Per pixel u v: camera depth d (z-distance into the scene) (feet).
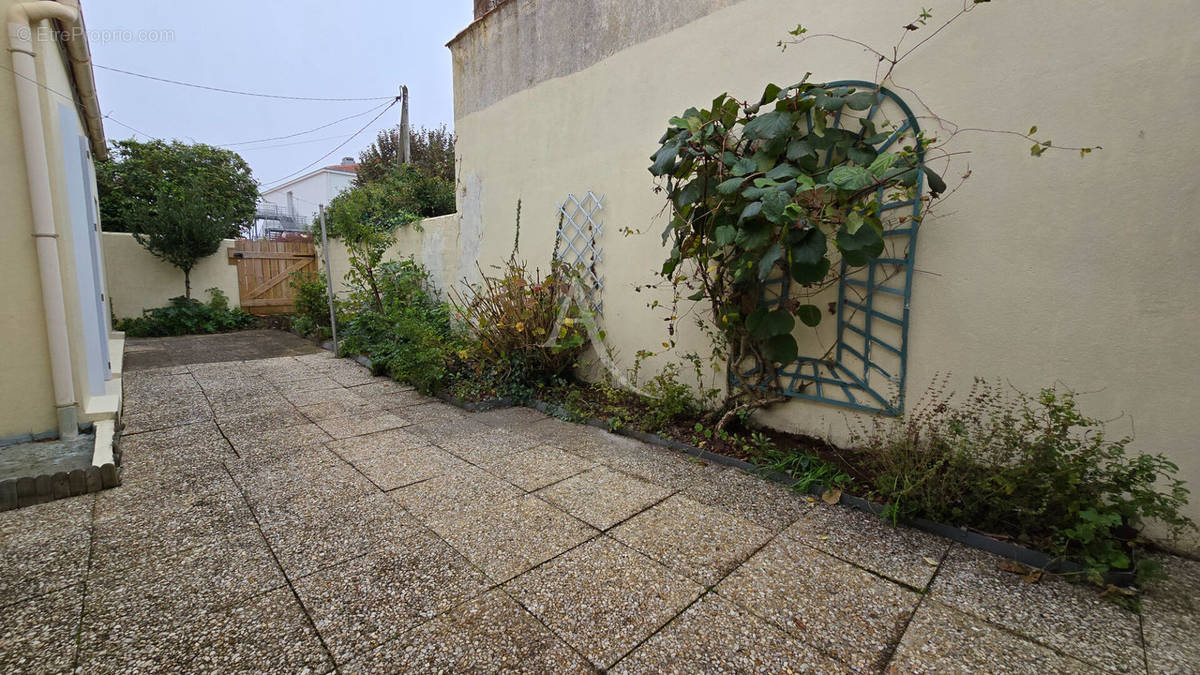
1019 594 6.21
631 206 13.78
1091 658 5.17
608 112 14.19
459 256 20.99
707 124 10.46
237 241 32.58
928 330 9.02
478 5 20.01
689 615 5.73
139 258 29.22
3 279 10.04
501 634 5.37
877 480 8.35
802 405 10.85
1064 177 7.58
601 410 13.61
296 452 10.81
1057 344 7.77
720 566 6.72
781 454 10.07
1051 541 6.79
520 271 16.63
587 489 9.11
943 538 7.54
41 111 10.18
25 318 10.34
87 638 5.23
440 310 20.83
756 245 9.25
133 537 7.28
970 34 8.29
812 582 6.41
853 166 8.27
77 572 6.40
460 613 5.70
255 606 5.78
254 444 11.28
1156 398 7.06
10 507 8.07
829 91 9.47
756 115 10.56
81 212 12.50
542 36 16.05
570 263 15.74
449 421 13.25
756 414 11.66
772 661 5.05
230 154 44.16
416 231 23.68
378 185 29.94
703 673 4.88
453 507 8.34
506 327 15.24
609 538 7.40
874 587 6.32
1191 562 6.83
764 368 11.05
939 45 8.63
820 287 10.23
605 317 14.79
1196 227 6.66
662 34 12.73
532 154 16.83
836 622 5.66
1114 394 7.36
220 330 30.01
